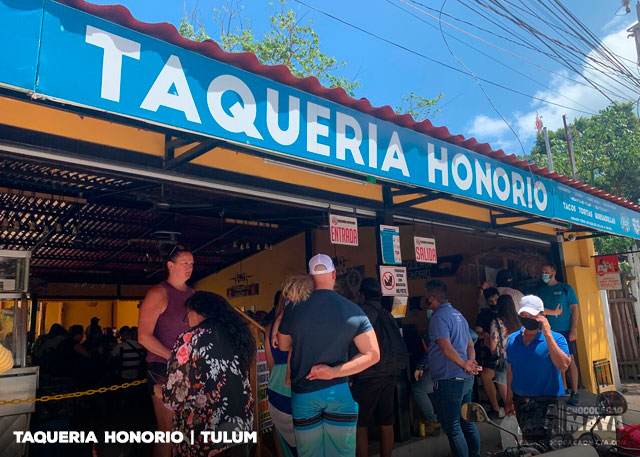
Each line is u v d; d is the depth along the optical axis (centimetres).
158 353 368
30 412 377
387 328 455
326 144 383
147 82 282
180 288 399
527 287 886
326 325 320
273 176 489
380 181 529
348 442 308
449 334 451
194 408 279
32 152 328
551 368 371
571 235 905
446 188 494
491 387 637
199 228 930
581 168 1955
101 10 266
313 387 311
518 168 614
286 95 359
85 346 865
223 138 315
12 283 390
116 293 1398
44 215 772
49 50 245
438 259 992
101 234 898
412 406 578
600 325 957
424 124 472
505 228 795
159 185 566
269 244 1122
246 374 303
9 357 370
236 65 331
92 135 357
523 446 358
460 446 432
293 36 1959
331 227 542
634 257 1185
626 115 1961
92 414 729
